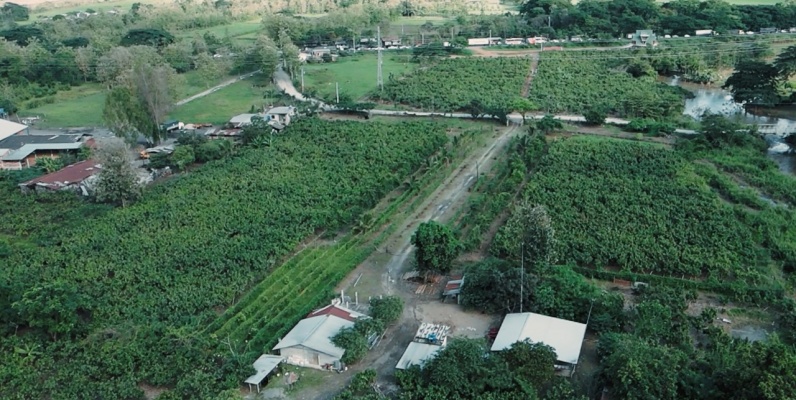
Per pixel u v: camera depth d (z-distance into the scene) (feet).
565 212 330.34
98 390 213.46
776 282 271.28
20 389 216.54
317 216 335.47
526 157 412.57
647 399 187.42
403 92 599.16
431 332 236.84
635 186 361.10
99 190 362.94
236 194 370.32
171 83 526.98
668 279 273.13
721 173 395.14
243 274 285.23
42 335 241.96
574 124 498.69
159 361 225.56
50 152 455.22
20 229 339.77
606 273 280.10
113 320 253.44
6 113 566.36
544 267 269.85
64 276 286.46
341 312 247.50
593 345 232.94
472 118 524.11
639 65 652.48
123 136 452.76
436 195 376.07
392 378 218.79
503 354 212.02
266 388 216.13
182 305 262.06
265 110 548.31
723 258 282.97
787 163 421.18
